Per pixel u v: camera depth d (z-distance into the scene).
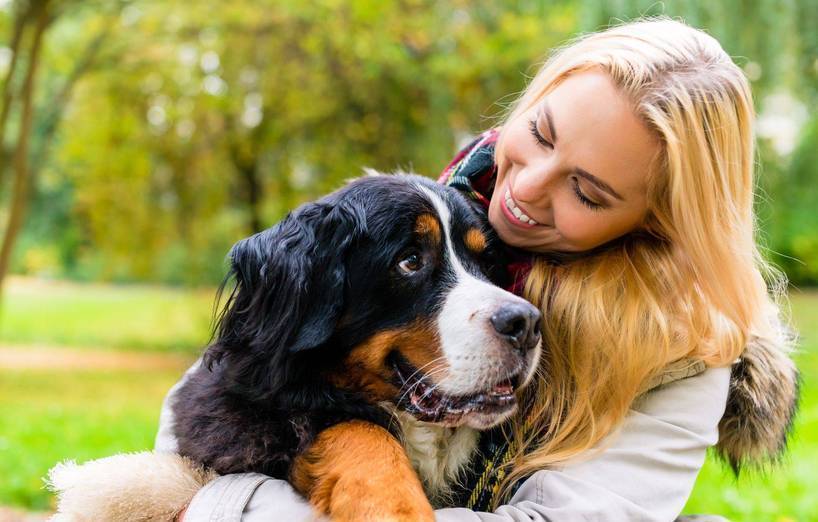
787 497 5.13
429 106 13.26
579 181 2.14
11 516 5.17
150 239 15.55
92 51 13.36
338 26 12.13
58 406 10.38
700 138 2.10
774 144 10.43
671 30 2.25
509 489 2.18
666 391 2.16
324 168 14.78
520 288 2.50
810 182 10.55
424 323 2.27
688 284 2.25
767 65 8.30
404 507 1.79
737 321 2.18
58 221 26.45
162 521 2.05
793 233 12.25
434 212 2.36
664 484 2.02
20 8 12.18
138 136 14.49
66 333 21.22
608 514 1.90
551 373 2.30
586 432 2.13
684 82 2.10
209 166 14.95
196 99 13.90
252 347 2.25
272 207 16.34
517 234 2.38
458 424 2.22
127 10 13.12
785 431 2.37
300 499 1.97
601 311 2.20
